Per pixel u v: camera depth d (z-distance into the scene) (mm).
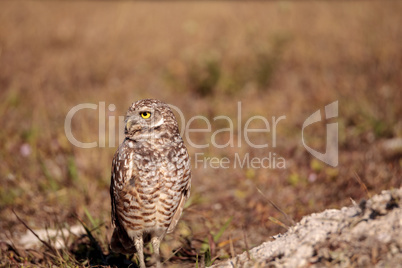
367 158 11039
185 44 20969
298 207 9555
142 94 16438
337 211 6250
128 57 19641
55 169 11203
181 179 6973
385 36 18156
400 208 5488
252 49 18547
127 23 22875
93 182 10625
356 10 22594
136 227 7055
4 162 11383
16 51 19062
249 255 6031
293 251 5672
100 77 17859
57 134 12500
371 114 13008
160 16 25562
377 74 15461
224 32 22109
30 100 15047
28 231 9125
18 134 12812
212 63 16875
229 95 16484
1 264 7496
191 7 28516
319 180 10609
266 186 10766
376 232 5371
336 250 5375
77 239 8273
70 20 23281
